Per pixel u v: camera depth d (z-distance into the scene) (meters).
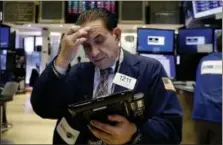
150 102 1.04
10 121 4.32
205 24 3.59
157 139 0.94
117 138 0.87
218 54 2.40
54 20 5.07
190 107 2.91
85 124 0.98
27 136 3.61
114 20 0.99
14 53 4.28
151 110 1.02
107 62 0.99
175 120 0.99
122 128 0.87
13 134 3.68
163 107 1.00
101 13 0.97
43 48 6.59
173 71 3.45
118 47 1.04
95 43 0.94
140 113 0.89
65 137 1.08
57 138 1.12
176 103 1.03
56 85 1.00
